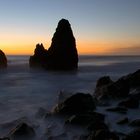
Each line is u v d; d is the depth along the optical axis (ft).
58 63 256.11
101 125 50.62
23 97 105.70
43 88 136.36
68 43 259.80
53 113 62.80
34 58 267.80
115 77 188.14
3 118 69.26
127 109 63.77
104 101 71.61
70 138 49.08
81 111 60.03
